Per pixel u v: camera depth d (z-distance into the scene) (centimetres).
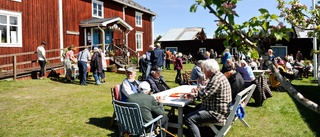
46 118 589
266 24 179
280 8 390
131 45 2188
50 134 488
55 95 855
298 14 381
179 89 632
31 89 941
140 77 1241
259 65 1598
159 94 556
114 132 501
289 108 697
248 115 628
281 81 177
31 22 1329
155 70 659
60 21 1494
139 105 398
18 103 725
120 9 2062
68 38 1557
